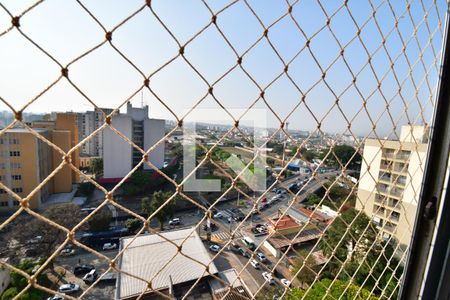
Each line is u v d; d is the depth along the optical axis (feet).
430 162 3.59
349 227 4.32
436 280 3.61
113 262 2.28
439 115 3.51
